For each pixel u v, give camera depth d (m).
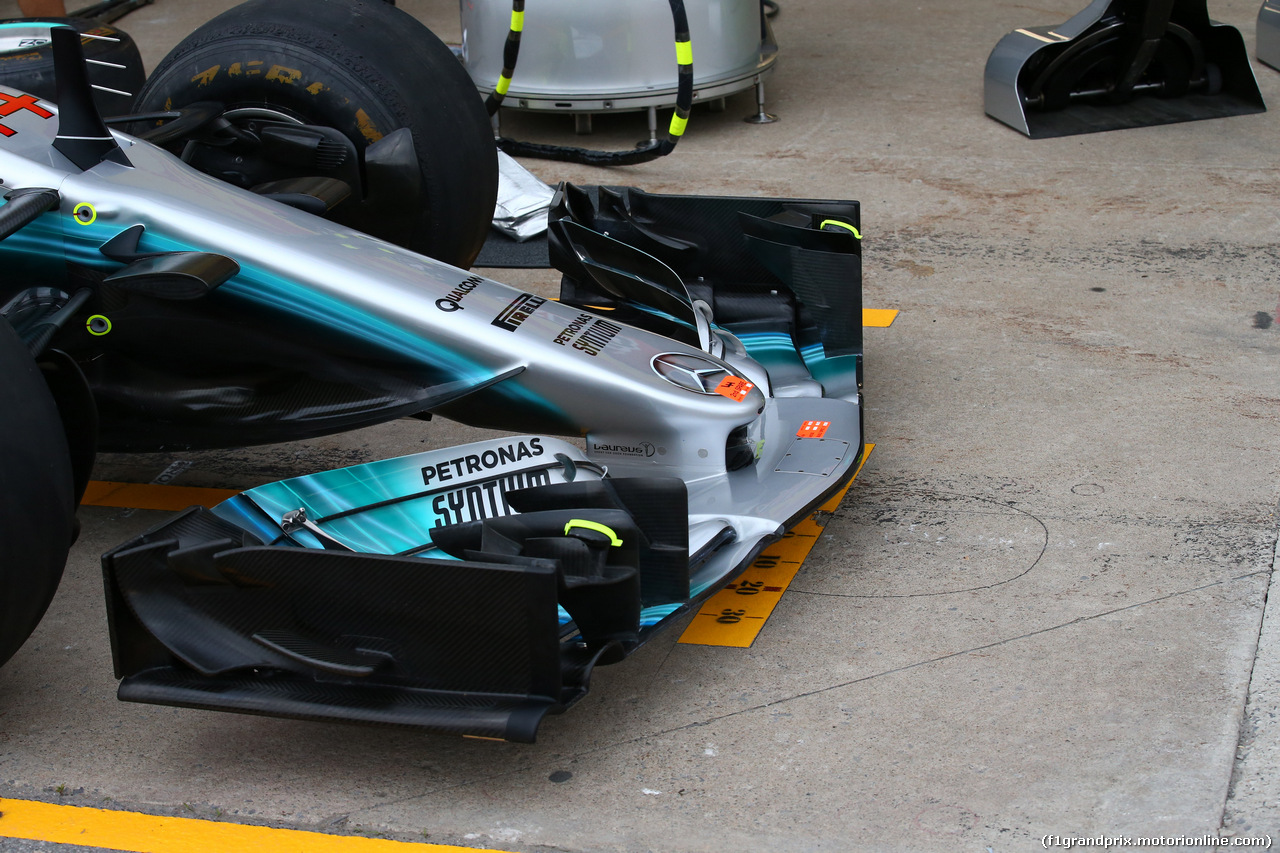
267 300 2.81
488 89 6.61
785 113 7.02
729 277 3.69
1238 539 2.96
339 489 2.65
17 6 10.07
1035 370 3.96
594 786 2.25
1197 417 3.59
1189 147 6.12
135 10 9.67
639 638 2.28
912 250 5.02
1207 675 2.46
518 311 2.89
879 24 8.98
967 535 3.05
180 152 3.73
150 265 2.65
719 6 6.38
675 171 6.10
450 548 2.36
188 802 2.25
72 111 2.86
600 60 6.29
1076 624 2.66
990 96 6.68
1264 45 7.50
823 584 2.88
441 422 3.91
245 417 2.99
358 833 2.15
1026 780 2.20
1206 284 4.55
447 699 2.13
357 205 3.63
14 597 2.25
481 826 2.16
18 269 2.86
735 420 2.75
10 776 2.34
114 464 3.70
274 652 2.19
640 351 2.87
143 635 2.26
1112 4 6.47
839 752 2.30
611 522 2.20
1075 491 3.23
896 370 4.02
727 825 2.13
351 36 3.63
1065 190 5.61
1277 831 2.05
